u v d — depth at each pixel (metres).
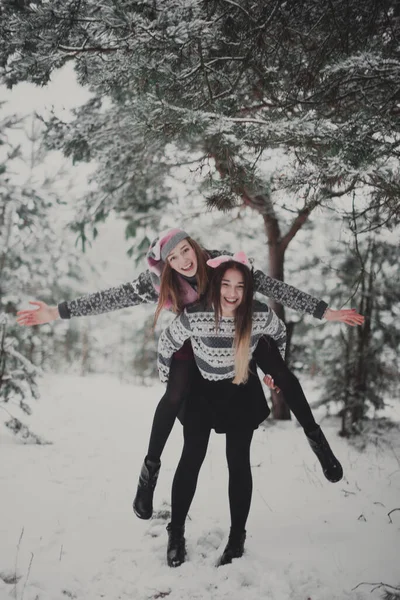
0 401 5.23
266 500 3.51
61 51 2.79
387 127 2.67
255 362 2.56
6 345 5.30
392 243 5.43
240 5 2.91
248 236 7.14
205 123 2.72
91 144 5.29
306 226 6.47
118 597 2.26
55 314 2.41
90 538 2.82
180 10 2.57
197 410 2.47
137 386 11.02
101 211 6.17
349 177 2.67
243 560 2.49
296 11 2.94
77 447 4.94
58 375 12.34
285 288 2.43
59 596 2.23
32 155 6.97
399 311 5.90
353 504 3.38
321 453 2.45
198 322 2.32
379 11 2.89
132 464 4.43
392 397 6.00
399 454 4.85
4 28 2.71
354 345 5.93
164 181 5.79
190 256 2.32
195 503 3.44
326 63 2.99
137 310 12.23
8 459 4.31
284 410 6.40
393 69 2.56
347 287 6.14
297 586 2.28
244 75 3.24
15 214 6.96
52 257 9.16
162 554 2.60
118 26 2.55
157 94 2.77
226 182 3.11
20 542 2.74
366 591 2.24
